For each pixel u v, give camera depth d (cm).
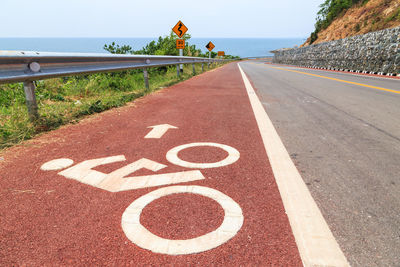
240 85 930
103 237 143
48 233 147
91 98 582
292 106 542
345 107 534
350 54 1884
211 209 169
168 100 603
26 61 329
